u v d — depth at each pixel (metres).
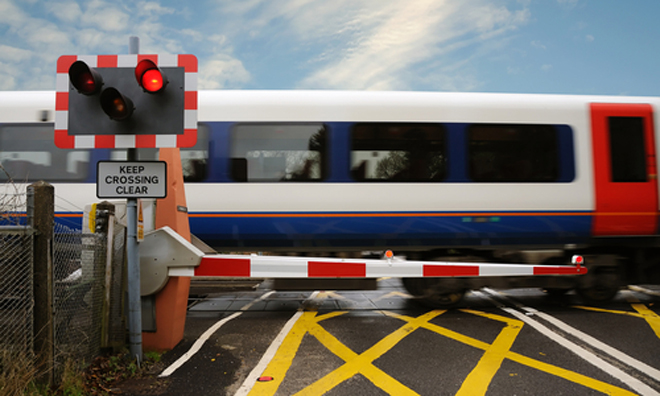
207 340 4.58
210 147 5.98
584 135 6.27
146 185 3.55
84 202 5.84
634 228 6.23
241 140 6.00
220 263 4.31
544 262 6.40
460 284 6.14
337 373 3.65
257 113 6.06
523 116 6.25
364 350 4.28
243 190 5.90
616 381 3.48
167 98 3.52
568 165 6.21
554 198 6.15
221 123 6.03
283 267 4.46
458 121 6.17
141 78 3.42
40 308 2.96
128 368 3.53
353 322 5.42
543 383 3.44
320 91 6.23
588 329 5.06
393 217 5.96
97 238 3.71
